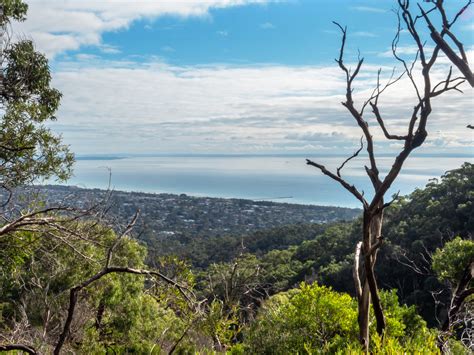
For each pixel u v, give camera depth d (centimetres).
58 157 811
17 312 495
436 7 229
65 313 418
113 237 434
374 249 259
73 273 553
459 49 226
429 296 1902
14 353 308
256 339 575
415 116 236
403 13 237
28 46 899
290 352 564
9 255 574
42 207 477
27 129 766
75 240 466
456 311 400
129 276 1102
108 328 959
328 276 2881
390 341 292
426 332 430
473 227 2403
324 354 501
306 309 578
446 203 2709
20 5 925
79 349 532
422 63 235
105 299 989
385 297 572
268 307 611
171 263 555
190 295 268
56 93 987
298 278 3169
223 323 392
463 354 420
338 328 565
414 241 2503
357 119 256
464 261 786
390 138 244
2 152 727
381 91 246
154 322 1106
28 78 911
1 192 609
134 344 1031
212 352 414
